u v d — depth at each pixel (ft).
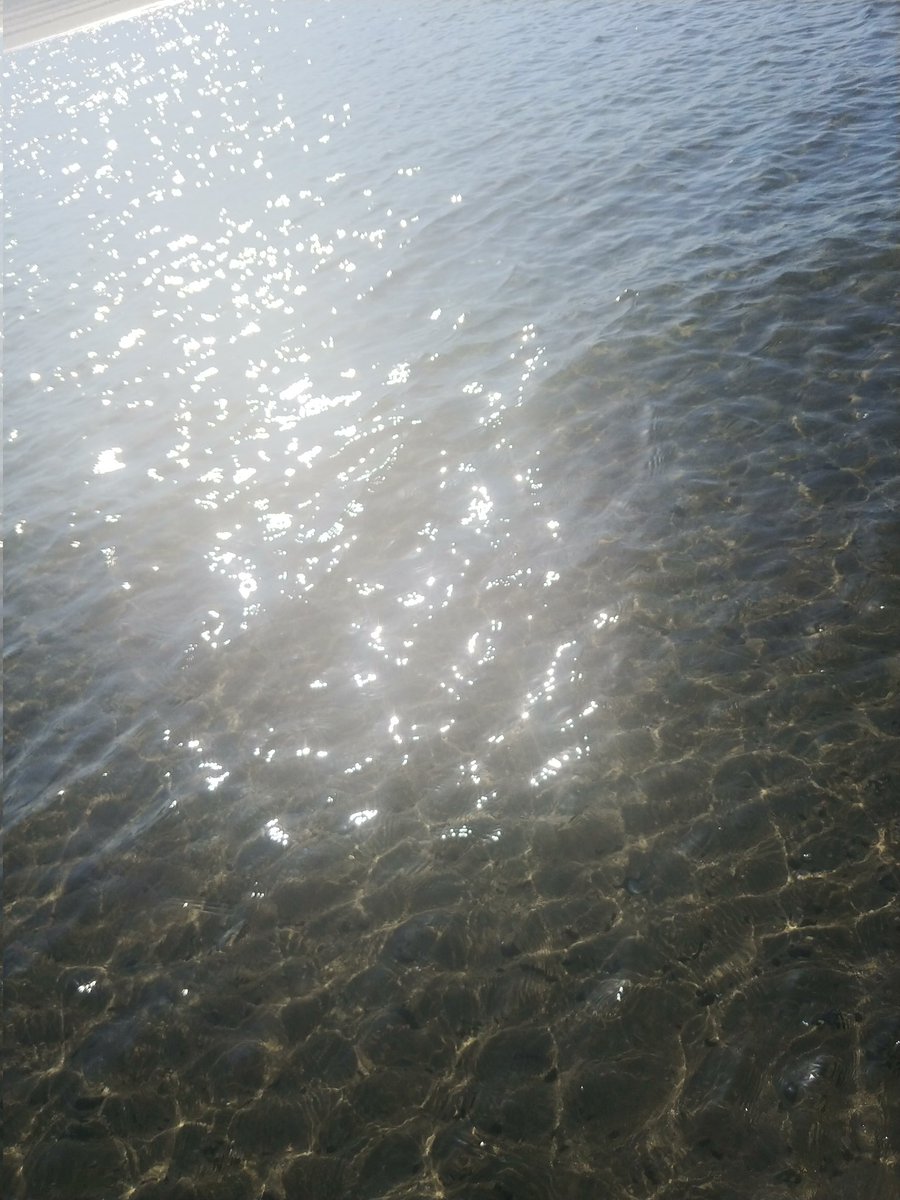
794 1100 22.17
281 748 33.19
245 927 28.02
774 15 88.58
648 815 28.68
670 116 73.26
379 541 41.24
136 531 44.57
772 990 24.12
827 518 36.63
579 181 67.41
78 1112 24.47
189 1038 25.61
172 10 143.33
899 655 31.24
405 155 78.59
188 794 32.19
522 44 97.96
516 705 32.94
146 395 54.75
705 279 52.49
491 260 60.85
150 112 102.32
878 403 41.11
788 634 32.83
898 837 26.58
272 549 42.09
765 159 63.16
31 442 52.39
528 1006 24.94
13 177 91.56
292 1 134.51
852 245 51.70
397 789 31.07
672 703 31.63
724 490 39.09
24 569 43.37
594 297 53.98
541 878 27.73
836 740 29.30
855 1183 20.75
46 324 64.54
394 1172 22.38
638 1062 23.45
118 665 37.73
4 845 31.42
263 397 52.54
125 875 29.99
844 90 69.56
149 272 68.90
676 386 45.34
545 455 43.52
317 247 67.41
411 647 36.01
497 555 39.06
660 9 98.17
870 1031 22.95
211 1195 22.56
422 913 27.48
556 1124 22.67
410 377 51.34
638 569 36.73
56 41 140.26
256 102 98.94
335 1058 24.66
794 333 46.50
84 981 27.30
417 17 115.03
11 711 36.40
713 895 26.37
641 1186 21.40
